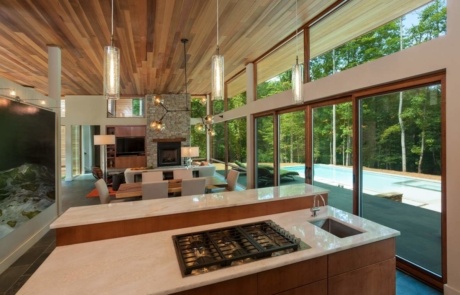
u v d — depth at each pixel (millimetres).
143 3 2891
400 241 2799
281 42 4418
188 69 5754
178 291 1161
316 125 4059
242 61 5652
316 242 1608
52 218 4164
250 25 3609
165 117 9562
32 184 3455
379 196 3020
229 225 1925
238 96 7270
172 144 9648
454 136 2125
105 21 3307
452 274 2164
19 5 2865
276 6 3131
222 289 1271
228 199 2178
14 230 3047
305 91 4020
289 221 2020
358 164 3246
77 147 10328
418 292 2350
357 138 3238
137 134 9758
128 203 2066
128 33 3695
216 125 9578
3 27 3447
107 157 9531
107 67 1795
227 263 1335
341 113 3535
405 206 2723
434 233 2457
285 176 4973
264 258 1405
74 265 1350
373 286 1681
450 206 2176
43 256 3180
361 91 3127
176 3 2916
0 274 2768
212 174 7004
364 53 3152
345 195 3508
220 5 3000
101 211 1850
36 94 3607
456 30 2076
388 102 2863
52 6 2904
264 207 2182
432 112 2404
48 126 3994
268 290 1372
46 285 1169
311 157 4160
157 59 4969
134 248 1556
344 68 3438
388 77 2680
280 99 4758
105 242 1647
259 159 6016
